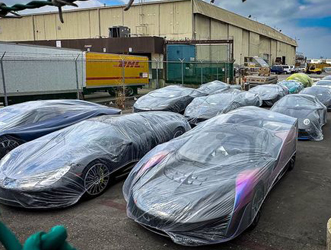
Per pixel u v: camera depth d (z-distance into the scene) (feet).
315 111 29.12
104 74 57.41
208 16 123.44
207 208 10.73
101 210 14.28
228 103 33.37
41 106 25.64
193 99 37.68
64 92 50.34
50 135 18.78
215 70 86.94
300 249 10.87
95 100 58.95
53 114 25.49
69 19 137.69
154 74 92.17
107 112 28.76
